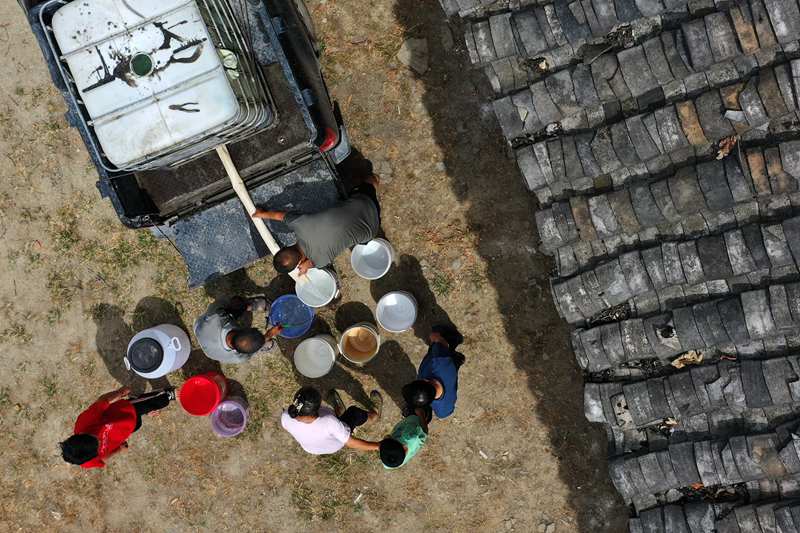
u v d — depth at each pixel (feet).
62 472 25.94
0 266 25.59
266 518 25.27
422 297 23.91
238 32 17.67
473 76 23.02
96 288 25.27
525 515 24.07
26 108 25.00
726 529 15.26
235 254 20.84
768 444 14.42
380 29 23.43
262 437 25.12
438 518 24.50
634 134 14.01
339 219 19.95
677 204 14.01
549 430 23.68
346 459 24.77
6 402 25.90
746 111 12.94
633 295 15.28
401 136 23.54
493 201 23.29
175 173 19.33
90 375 25.58
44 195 25.18
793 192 13.34
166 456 25.49
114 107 16.10
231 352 22.99
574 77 14.34
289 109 18.90
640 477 16.28
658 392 15.72
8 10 24.68
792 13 12.35
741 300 13.98
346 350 23.77
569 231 15.53
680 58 13.38
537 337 23.43
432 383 20.81
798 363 13.99
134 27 15.83
